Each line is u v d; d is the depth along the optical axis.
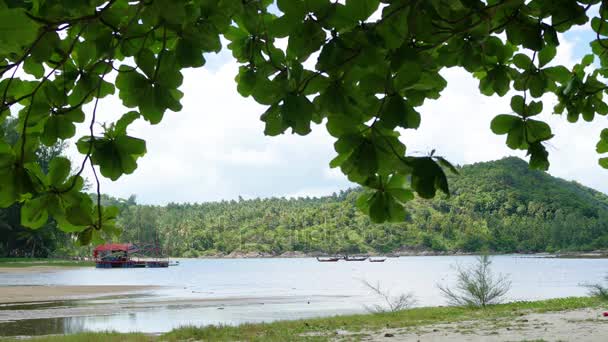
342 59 1.50
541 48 2.00
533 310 20.16
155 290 43.62
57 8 1.58
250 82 1.87
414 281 58.75
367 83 1.52
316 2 1.44
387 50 1.54
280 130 1.57
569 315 17.77
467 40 1.93
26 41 1.14
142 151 1.62
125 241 176.88
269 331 16.27
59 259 114.25
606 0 2.20
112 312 26.42
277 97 1.54
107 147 1.59
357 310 27.97
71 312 26.27
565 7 1.94
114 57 1.89
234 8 1.76
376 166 1.54
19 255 103.25
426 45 1.70
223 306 30.22
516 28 1.99
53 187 1.65
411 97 1.57
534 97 2.22
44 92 1.68
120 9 1.70
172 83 1.64
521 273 76.25
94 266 104.00
